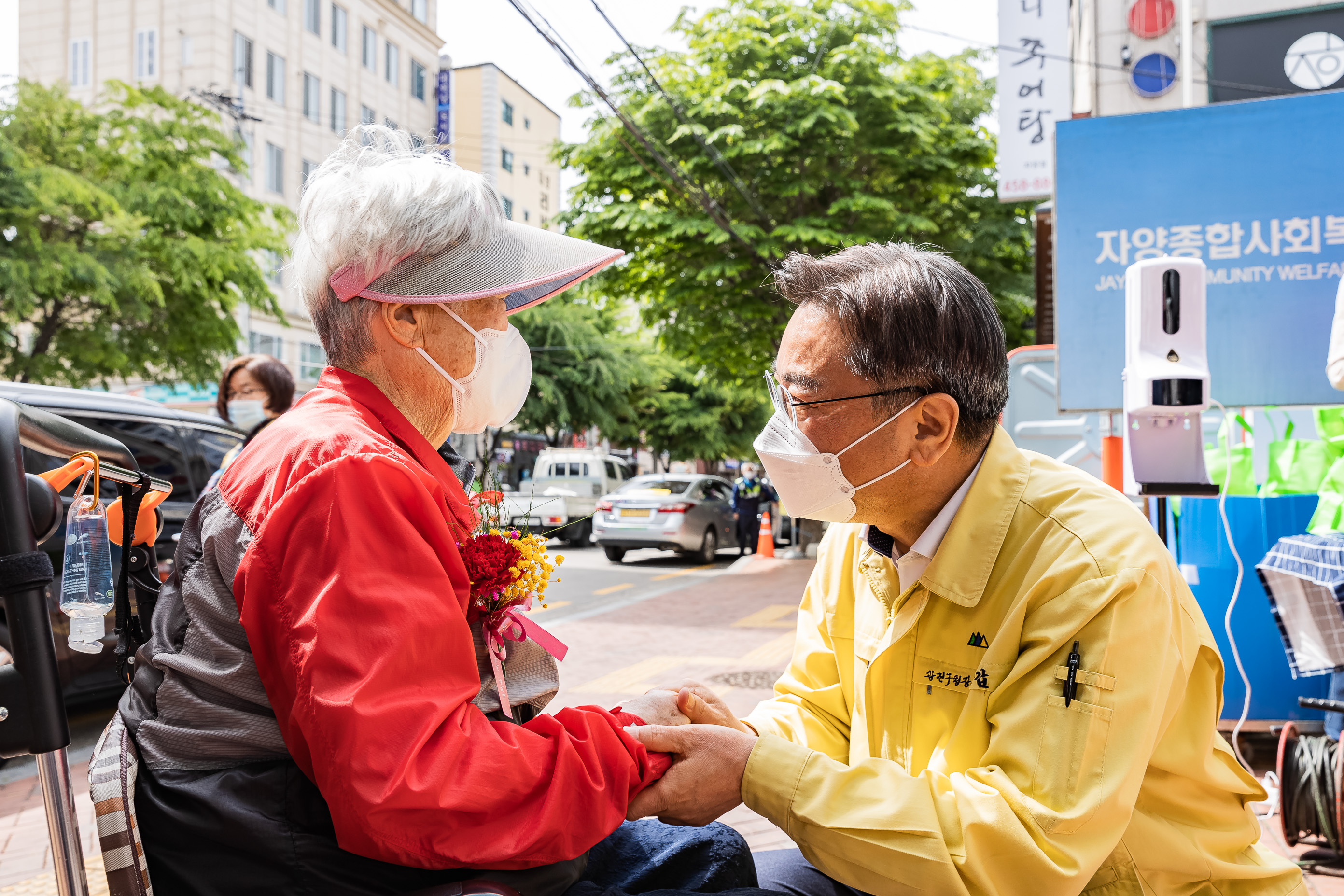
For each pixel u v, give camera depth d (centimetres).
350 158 139
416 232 128
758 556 1389
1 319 1251
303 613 107
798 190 1311
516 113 4091
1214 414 505
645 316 1520
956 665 136
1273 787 320
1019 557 133
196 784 113
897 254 137
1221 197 373
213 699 114
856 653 156
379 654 105
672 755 133
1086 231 387
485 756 110
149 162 1407
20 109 1346
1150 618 120
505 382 142
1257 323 370
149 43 2533
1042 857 112
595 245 142
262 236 1500
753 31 1319
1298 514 348
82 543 126
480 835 109
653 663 616
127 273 1267
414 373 135
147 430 491
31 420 112
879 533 151
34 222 1192
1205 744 130
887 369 130
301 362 2672
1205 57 853
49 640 105
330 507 109
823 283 137
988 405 135
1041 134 1044
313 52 2800
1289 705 348
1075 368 388
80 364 1359
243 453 125
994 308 136
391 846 105
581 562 1441
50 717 103
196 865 114
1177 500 364
